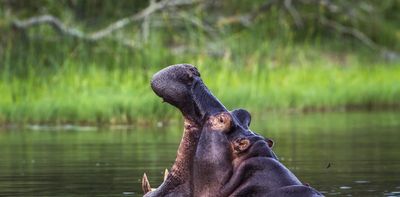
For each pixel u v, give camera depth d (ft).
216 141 39.27
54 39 145.79
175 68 39.93
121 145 82.89
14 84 126.93
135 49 142.51
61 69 134.21
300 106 137.08
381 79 161.68
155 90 39.81
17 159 72.49
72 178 61.00
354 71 166.40
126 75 132.26
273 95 136.15
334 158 71.51
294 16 182.50
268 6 177.99
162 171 64.23
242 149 39.11
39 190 55.62
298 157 72.28
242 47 153.89
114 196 52.75
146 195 40.32
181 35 163.73
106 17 161.58
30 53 138.72
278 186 38.58
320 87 147.74
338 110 138.21
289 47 163.63
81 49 141.28
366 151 76.38
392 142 83.82
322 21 186.60
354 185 56.54
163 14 159.63
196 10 162.40
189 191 39.73
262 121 113.60
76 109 114.93
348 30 186.91
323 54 180.55
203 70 135.23
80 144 84.48
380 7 200.54
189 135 39.99
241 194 38.70
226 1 178.50
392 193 52.90
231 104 125.80
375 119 115.85
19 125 111.24
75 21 159.84
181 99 39.68
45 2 165.37
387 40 196.13
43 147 81.97
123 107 113.70
